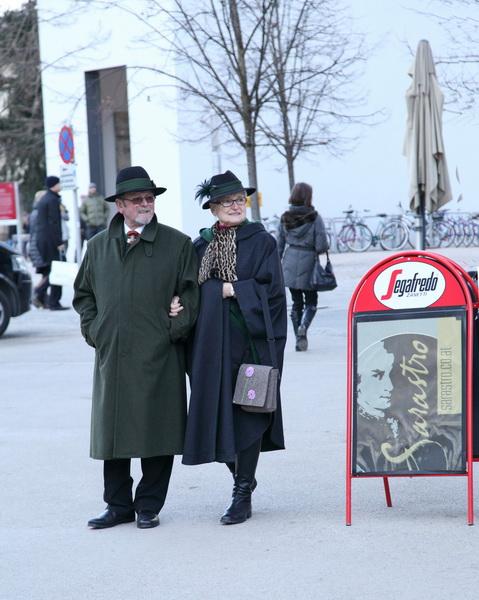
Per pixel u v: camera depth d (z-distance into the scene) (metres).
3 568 7.93
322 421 12.98
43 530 8.93
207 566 7.72
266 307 8.70
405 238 43.62
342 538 8.23
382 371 8.57
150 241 8.70
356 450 8.60
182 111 37.25
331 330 22.23
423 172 20.89
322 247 18.53
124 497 9.01
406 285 8.55
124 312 8.61
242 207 8.90
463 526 8.39
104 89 45.12
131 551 8.20
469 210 45.75
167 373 8.70
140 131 41.84
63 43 44.59
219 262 8.81
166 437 8.68
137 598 7.14
